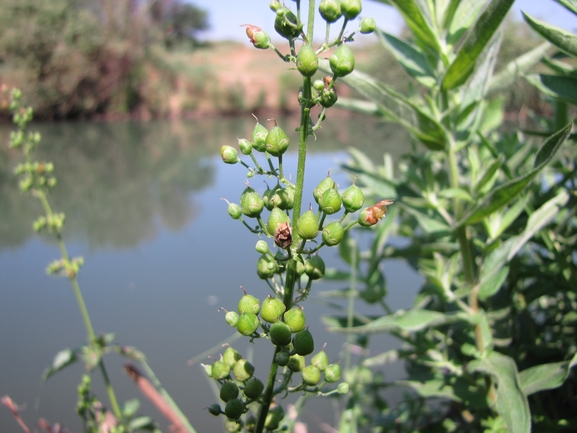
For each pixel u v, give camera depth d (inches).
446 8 8.3
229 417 5.4
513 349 9.4
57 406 13.9
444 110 8.4
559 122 9.2
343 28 5.1
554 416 9.0
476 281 8.2
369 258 12.0
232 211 5.4
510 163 9.5
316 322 17.2
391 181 9.8
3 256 23.7
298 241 5.2
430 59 8.7
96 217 28.9
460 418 10.5
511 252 7.8
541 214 7.6
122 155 48.0
